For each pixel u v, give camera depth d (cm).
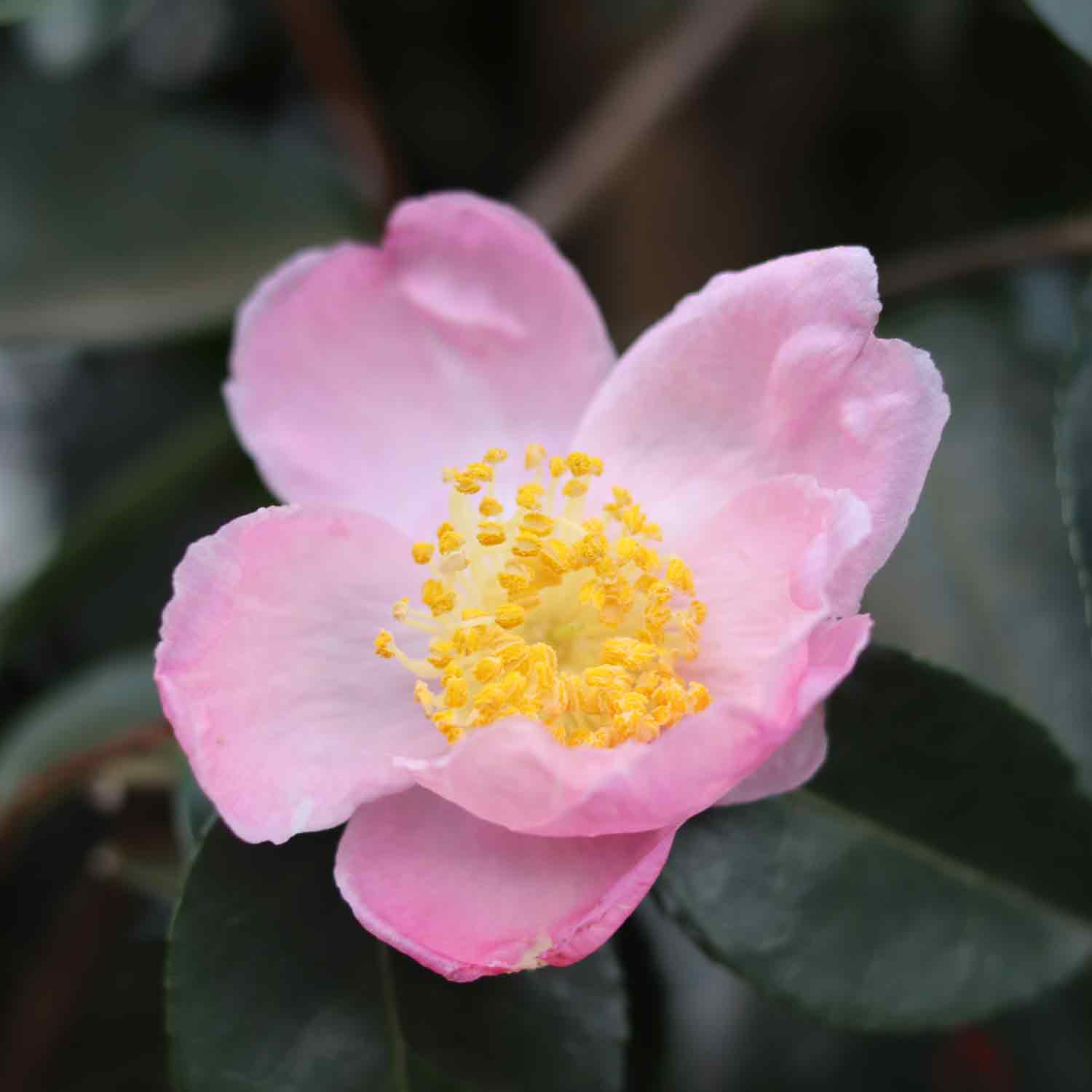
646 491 33
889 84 40
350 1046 32
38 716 38
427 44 42
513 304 34
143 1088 39
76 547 38
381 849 32
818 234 41
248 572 32
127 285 39
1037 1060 38
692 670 33
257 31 43
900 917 33
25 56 40
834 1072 39
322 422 34
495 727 31
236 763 32
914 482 32
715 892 33
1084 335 33
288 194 39
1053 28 34
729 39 39
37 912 40
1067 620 36
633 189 40
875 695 33
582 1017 32
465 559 33
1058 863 33
